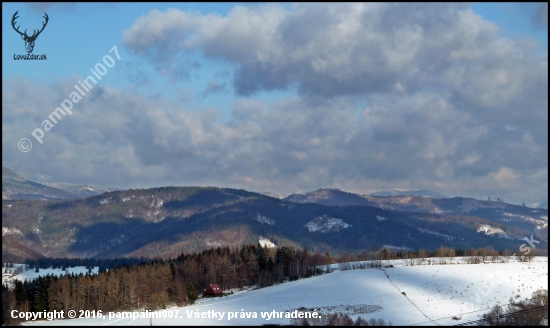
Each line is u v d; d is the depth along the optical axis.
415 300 182.62
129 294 191.00
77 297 184.00
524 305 166.88
